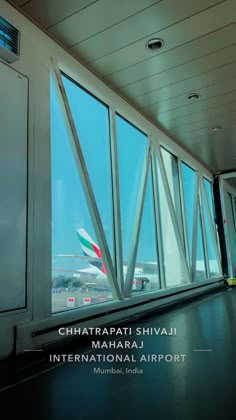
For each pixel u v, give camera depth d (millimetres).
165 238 4715
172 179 5273
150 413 1312
